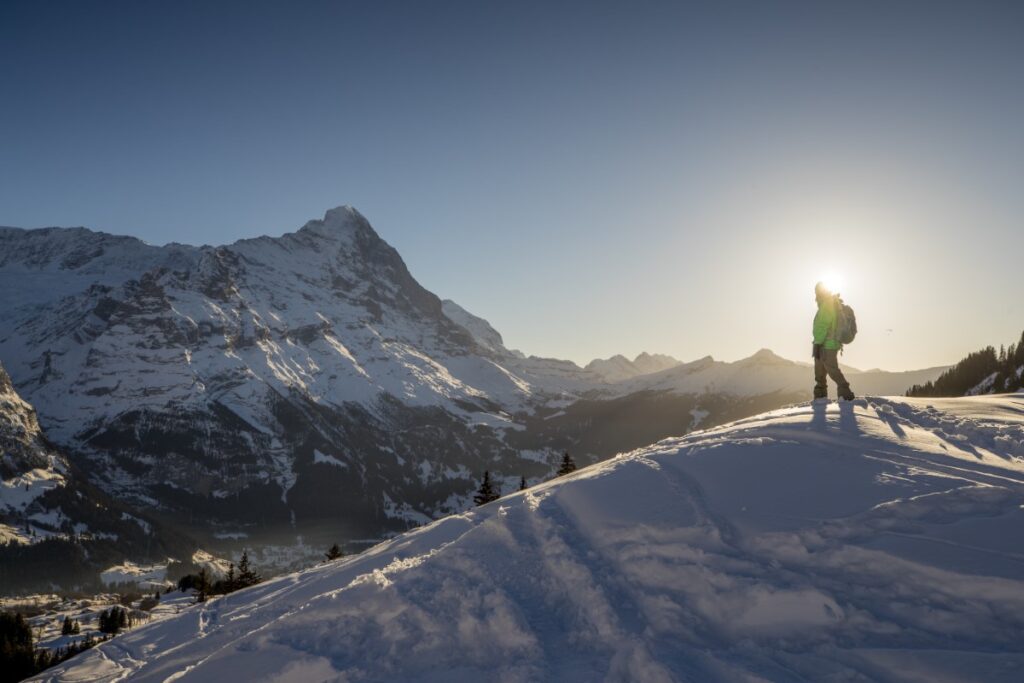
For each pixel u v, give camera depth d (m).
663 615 6.81
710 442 11.48
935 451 9.37
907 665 5.48
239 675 7.17
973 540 6.54
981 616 5.78
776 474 9.12
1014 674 5.08
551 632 7.18
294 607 10.39
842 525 7.30
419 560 9.22
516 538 9.02
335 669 7.04
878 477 8.41
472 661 6.95
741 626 6.50
